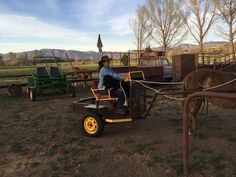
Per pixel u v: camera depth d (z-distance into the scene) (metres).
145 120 5.32
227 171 3.08
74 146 4.01
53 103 7.64
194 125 4.51
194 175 3.00
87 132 4.41
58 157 3.62
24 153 3.79
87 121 4.41
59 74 8.70
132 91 4.23
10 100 8.30
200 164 3.23
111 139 4.26
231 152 3.61
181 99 4.22
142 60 12.05
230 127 4.71
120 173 3.13
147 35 25.88
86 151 3.80
